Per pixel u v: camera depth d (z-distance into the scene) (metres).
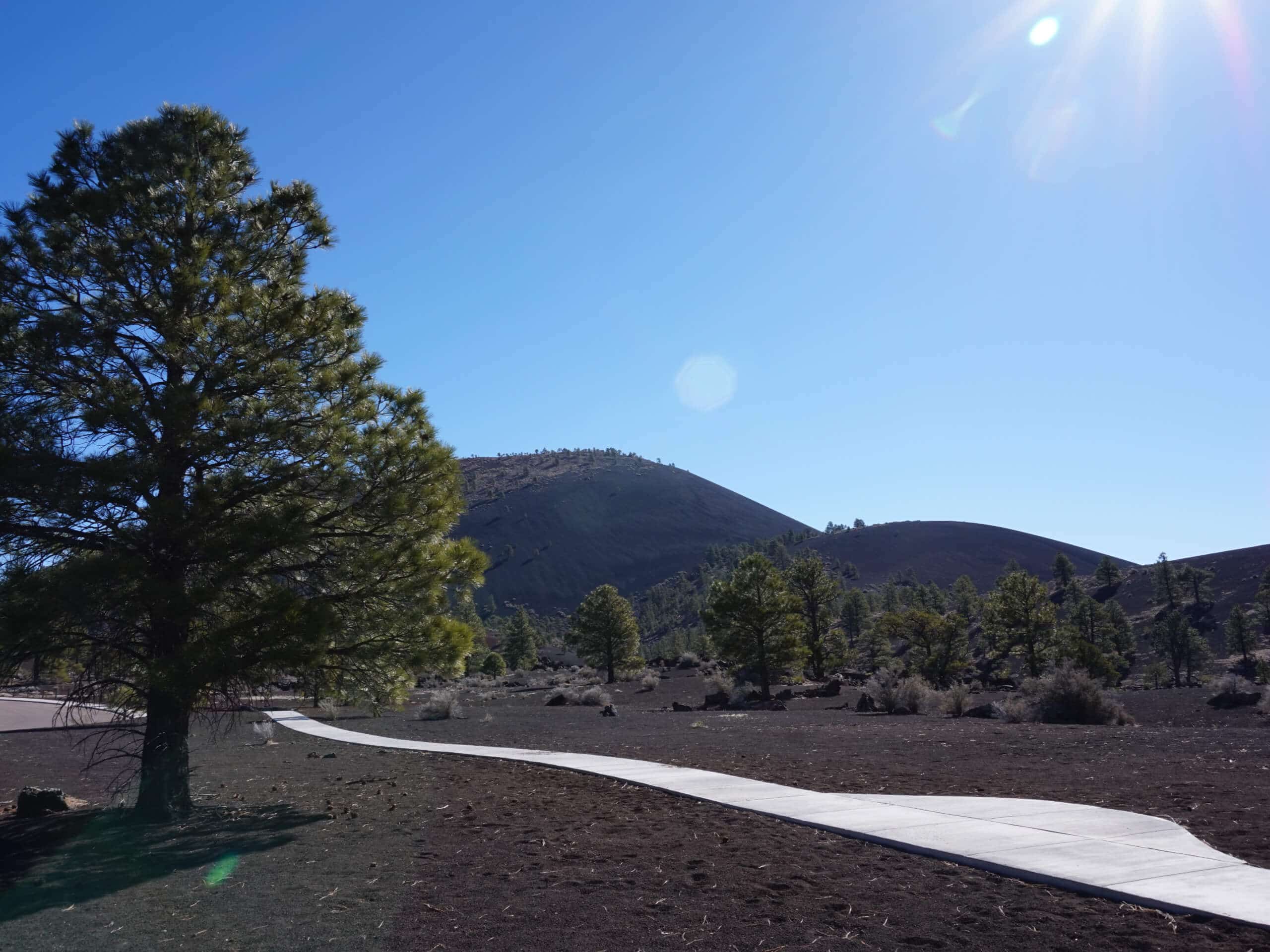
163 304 11.57
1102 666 54.09
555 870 7.99
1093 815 9.21
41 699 37.09
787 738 19.52
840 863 7.80
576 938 6.20
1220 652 98.75
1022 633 55.59
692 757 15.76
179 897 7.74
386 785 14.22
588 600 63.31
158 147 11.95
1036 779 11.83
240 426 10.62
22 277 11.00
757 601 45.88
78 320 10.54
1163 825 8.67
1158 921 5.96
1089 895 6.61
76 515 9.82
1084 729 19.38
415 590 11.49
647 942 6.08
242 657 9.89
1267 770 11.79
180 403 10.12
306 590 11.62
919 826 8.94
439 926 6.59
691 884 7.35
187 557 10.49
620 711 36.00
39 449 9.70
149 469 9.91
